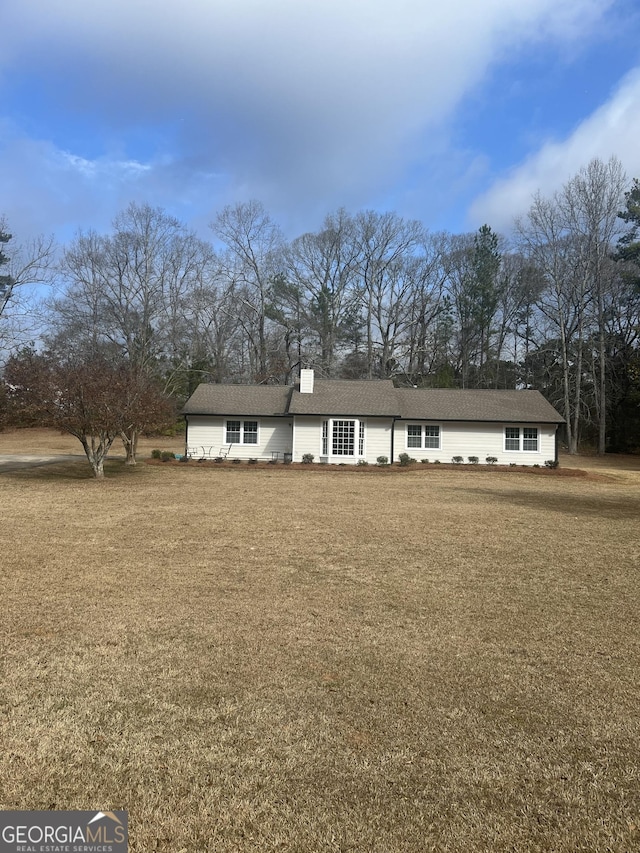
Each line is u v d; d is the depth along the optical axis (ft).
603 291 119.55
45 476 60.80
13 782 9.48
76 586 20.76
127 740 10.74
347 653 15.15
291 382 152.35
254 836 8.38
